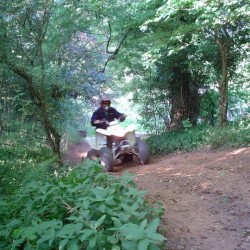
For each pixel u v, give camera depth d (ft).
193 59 37.09
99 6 30.81
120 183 12.38
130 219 10.05
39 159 27.25
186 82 40.68
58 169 23.27
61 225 9.06
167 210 15.88
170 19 29.86
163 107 42.80
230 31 33.01
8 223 9.88
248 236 12.90
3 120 29.37
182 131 38.37
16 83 27.81
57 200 11.04
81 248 8.91
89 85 35.99
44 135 32.91
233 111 42.06
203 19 29.30
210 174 21.20
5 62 24.17
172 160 28.40
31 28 27.32
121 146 29.07
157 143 36.55
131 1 34.24
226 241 12.51
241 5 24.70
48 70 26.91
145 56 30.55
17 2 23.88
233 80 38.52
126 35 36.01
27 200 11.77
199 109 41.34
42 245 8.79
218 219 14.58
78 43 34.68
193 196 17.76
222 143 29.25
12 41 25.34
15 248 8.93
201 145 31.58
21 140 29.48
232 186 18.58
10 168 19.24
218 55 36.17
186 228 13.66
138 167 28.17
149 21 26.58
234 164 22.57
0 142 26.84
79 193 11.43
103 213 9.87
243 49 35.09
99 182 13.04
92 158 29.40
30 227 9.00
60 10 29.45
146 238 7.70
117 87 43.50
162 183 20.68
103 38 39.37
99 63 37.42
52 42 30.91
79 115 37.45
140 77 42.16
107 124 30.32
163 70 40.24
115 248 7.97
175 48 30.01
